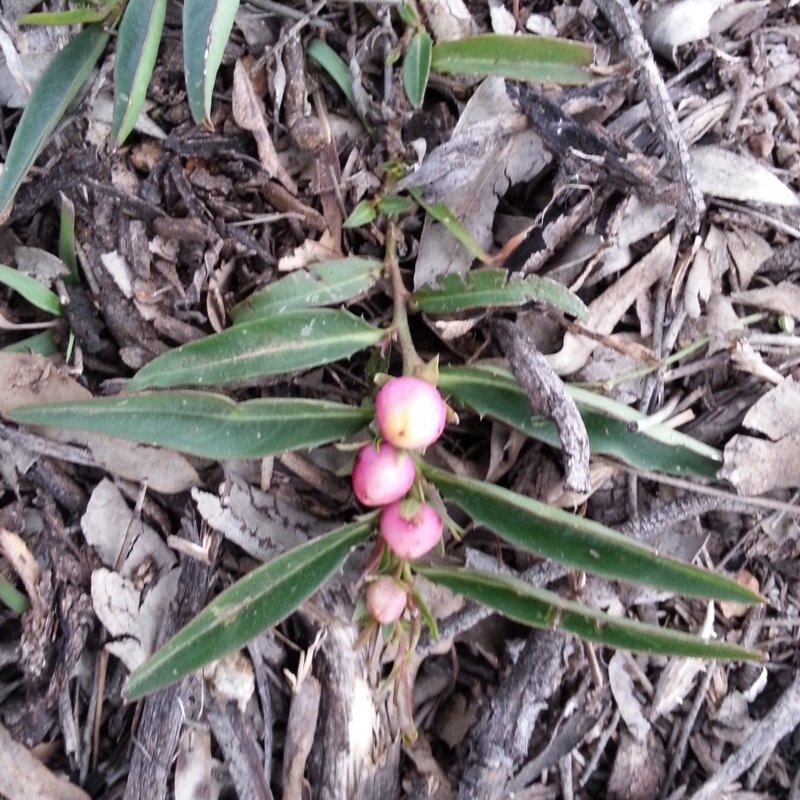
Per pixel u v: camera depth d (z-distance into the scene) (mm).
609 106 145
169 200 138
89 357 136
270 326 122
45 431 131
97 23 131
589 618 118
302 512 140
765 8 154
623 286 143
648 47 138
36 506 134
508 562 146
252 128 137
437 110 147
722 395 147
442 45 138
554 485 142
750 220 148
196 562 132
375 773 139
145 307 134
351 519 140
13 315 138
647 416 136
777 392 141
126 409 112
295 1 144
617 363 141
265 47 142
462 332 136
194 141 138
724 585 109
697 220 140
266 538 136
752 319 147
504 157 140
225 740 134
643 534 145
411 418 107
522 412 128
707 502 142
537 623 121
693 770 155
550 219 137
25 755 130
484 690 150
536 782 151
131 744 134
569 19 152
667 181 137
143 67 120
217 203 137
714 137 149
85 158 136
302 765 136
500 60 135
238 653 135
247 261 139
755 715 153
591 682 148
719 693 154
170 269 136
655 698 151
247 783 134
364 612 125
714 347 145
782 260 148
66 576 131
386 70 142
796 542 149
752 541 150
